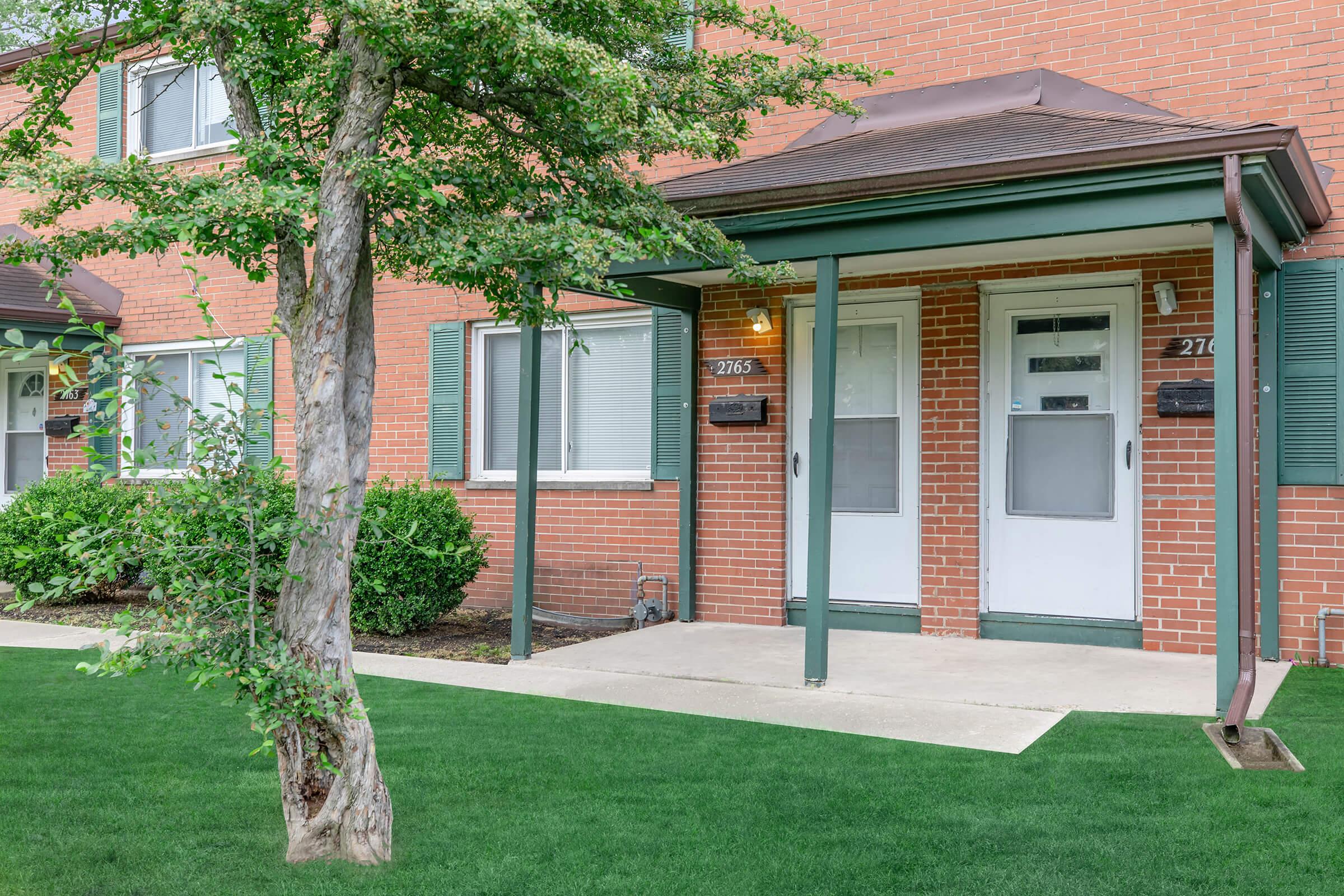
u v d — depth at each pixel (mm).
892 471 8266
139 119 11766
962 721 5477
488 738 5277
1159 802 4148
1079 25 7672
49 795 4430
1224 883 3432
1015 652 7258
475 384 9977
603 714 5766
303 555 3709
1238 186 5184
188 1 4551
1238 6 7184
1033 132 6492
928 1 8188
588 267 4422
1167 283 7113
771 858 3717
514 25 4164
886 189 5969
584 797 4379
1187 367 7145
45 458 12789
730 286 8711
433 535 8320
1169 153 5297
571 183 5383
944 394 7910
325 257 3844
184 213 4031
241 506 3674
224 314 11164
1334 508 6824
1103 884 3441
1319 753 4723
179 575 3658
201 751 5078
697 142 4926
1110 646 7453
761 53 6004
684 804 4273
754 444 8648
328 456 3770
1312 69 6973
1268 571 6926
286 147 4418
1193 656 7039
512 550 9688
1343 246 6824
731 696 6145
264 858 3754
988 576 7898
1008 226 5871
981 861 3643
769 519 8586
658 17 5449
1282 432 6949
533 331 7379
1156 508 7238
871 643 7688
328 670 3670
